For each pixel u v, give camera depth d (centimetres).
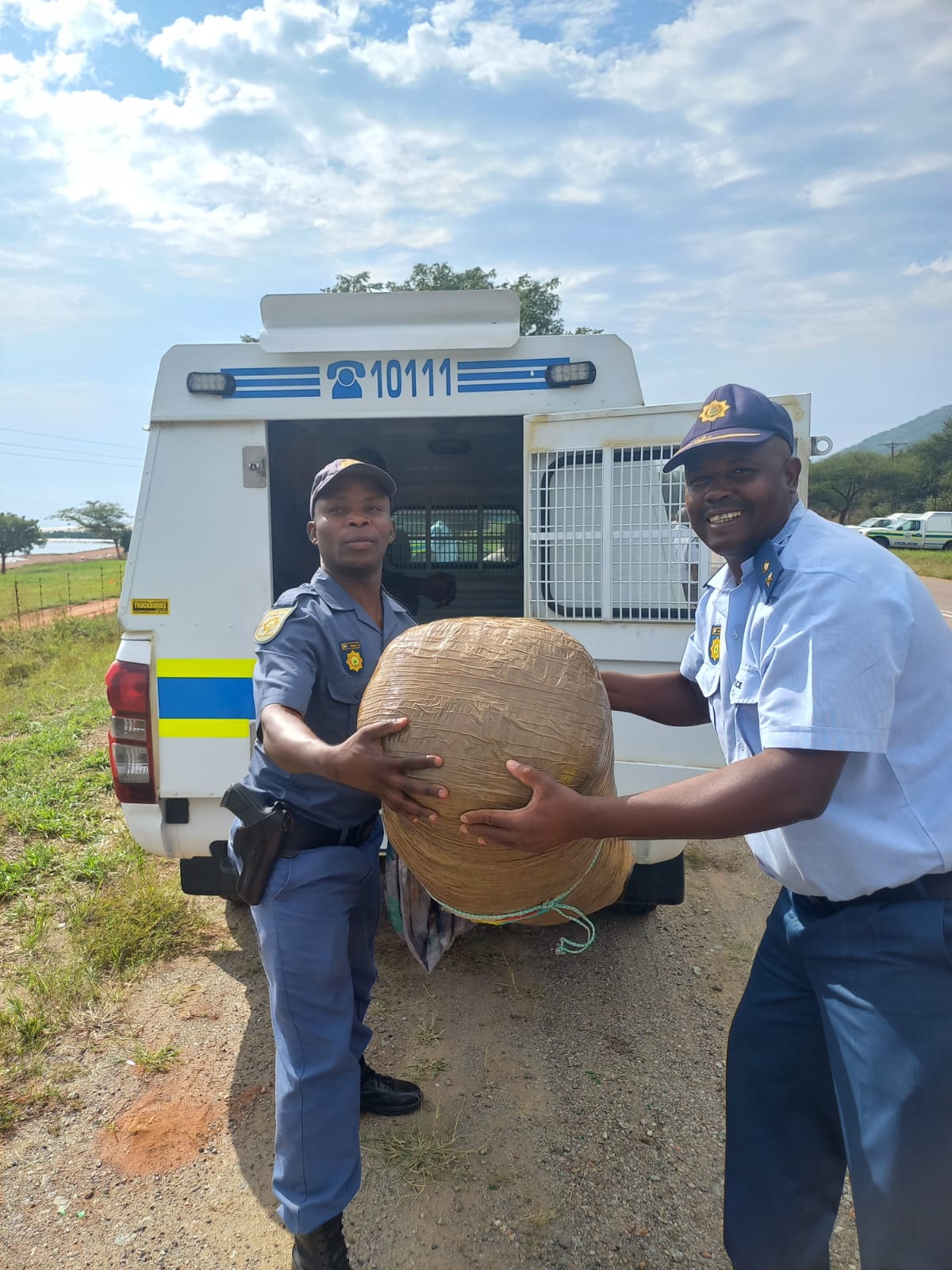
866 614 144
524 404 314
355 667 211
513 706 142
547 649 152
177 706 324
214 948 370
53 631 1404
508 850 147
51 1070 284
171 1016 317
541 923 191
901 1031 150
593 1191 235
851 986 158
